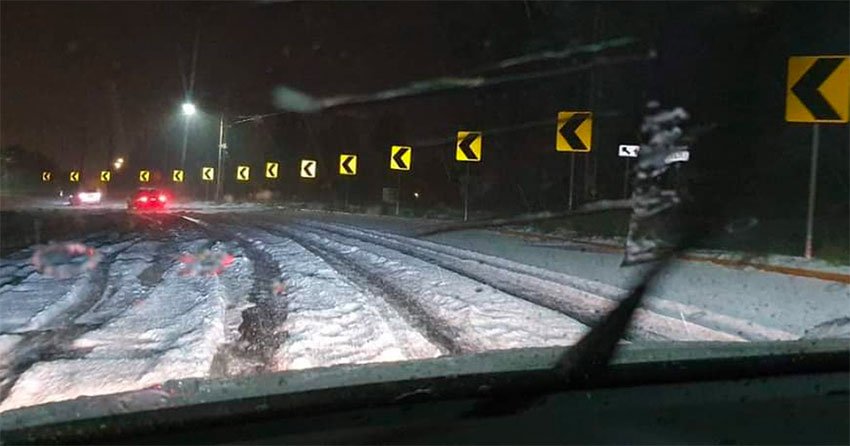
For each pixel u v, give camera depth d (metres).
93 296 11.15
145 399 4.06
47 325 9.00
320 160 57.19
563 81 31.12
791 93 14.42
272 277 13.07
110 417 3.76
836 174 22.73
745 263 14.81
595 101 28.27
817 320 9.43
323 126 56.69
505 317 9.42
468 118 38.09
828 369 4.61
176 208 48.31
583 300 10.78
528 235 22.80
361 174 52.25
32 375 6.72
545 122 33.66
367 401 4.04
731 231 19.61
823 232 18.53
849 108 14.00
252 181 66.12
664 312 9.88
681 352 5.00
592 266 14.88
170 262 15.45
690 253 16.44
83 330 8.71
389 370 4.64
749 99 24.80
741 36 24.36
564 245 19.48
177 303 10.44
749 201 23.58
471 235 23.11
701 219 21.64
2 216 30.92
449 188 42.47
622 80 27.73
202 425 3.70
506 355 5.11
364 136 51.44
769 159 24.17
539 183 34.06
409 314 9.60
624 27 27.12
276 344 7.96
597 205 27.25
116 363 7.17
